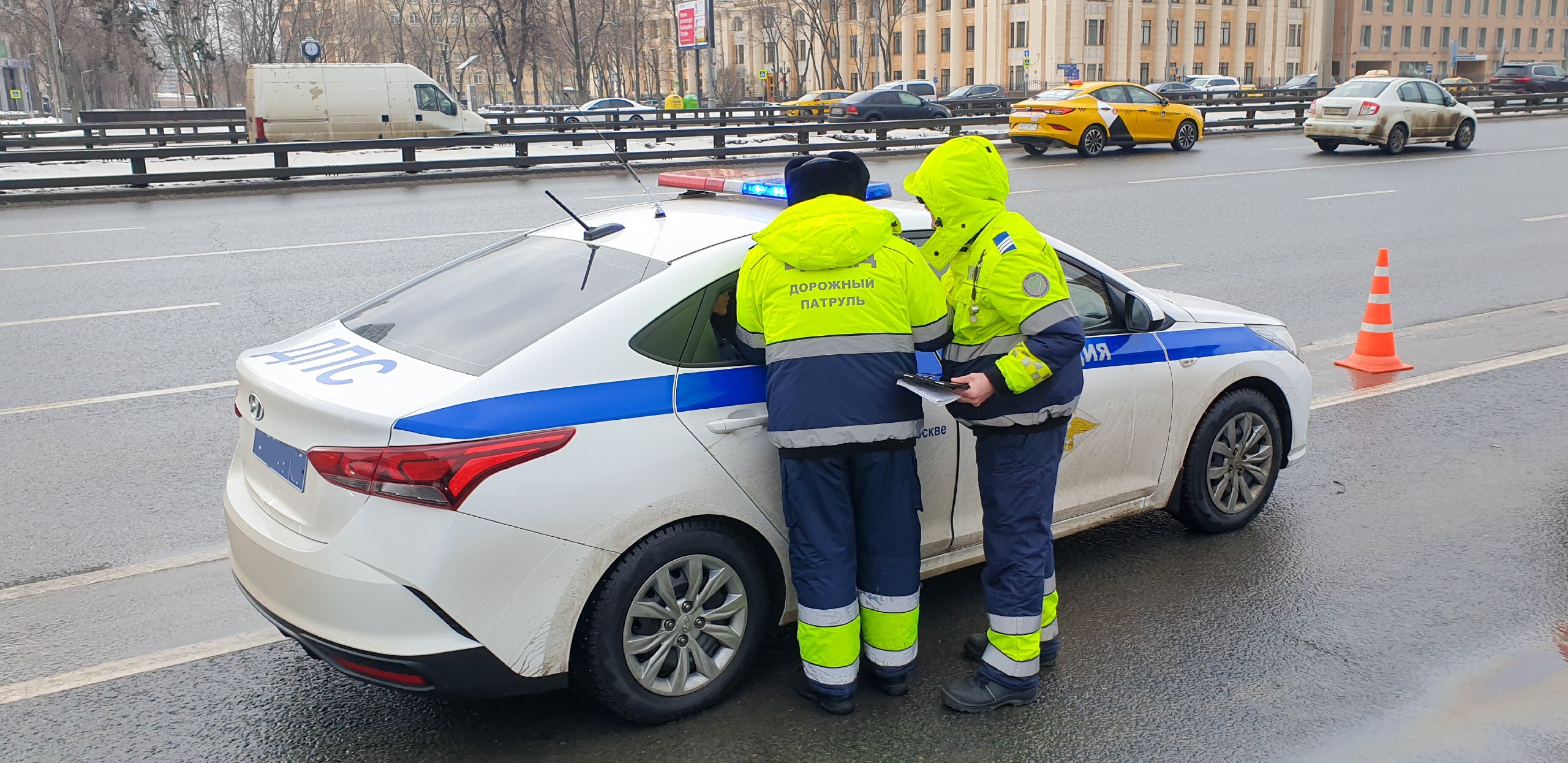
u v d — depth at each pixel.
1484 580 4.38
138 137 24.42
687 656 3.35
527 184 19.83
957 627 3.98
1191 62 81.25
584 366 3.12
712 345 3.34
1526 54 99.94
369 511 2.90
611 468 3.07
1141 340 4.32
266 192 18.77
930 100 42.53
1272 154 23.38
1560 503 5.18
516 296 3.49
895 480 3.27
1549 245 12.50
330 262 11.63
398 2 81.06
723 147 23.95
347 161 24.66
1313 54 87.06
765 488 3.35
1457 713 3.46
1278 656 3.80
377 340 3.47
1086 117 23.25
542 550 2.99
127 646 3.93
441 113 28.20
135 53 56.41
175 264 11.55
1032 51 76.25
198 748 3.29
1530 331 8.66
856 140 26.91
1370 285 10.45
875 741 3.30
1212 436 4.59
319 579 2.93
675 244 3.54
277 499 3.15
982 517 3.72
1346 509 5.12
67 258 11.91
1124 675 3.69
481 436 2.92
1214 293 10.09
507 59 55.19
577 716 3.43
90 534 4.95
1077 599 4.23
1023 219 3.24
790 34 93.00
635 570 3.15
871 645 3.45
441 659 2.94
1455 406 6.71
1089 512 4.28
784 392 3.13
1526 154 22.56
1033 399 3.25
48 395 7.05
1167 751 3.27
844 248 3.05
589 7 72.44
